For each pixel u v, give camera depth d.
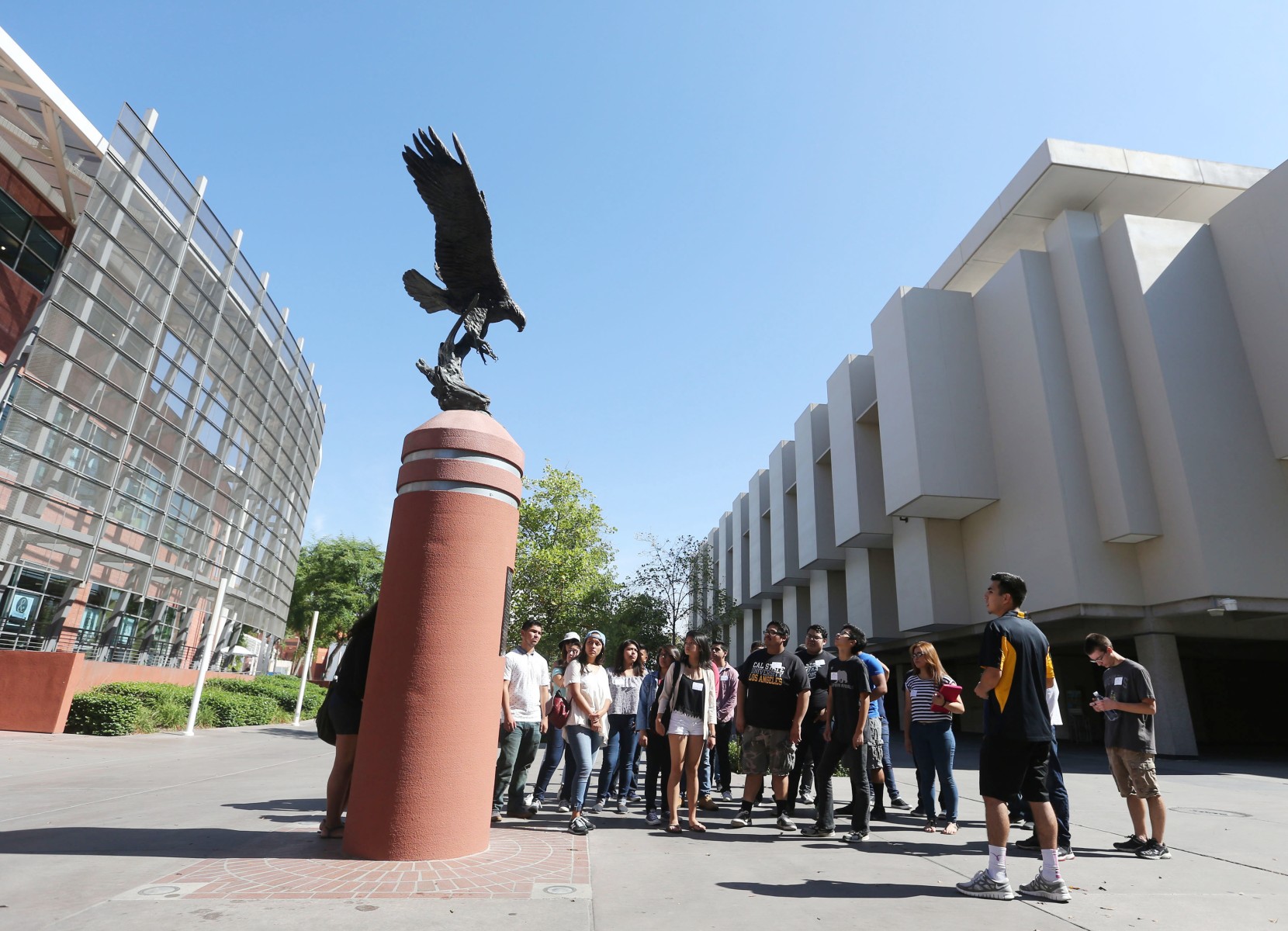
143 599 20.94
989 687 4.34
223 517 25.47
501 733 6.45
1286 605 16.36
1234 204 18.66
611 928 3.25
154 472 20.95
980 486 21.58
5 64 16.92
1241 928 3.54
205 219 22.61
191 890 3.55
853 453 27.38
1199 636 19.89
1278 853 5.47
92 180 20.61
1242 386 17.77
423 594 4.69
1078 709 25.34
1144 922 3.62
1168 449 17.30
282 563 33.50
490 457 5.13
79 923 3.02
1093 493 18.66
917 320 23.05
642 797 8.68
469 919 3.26
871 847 5.53
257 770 9.77
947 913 3.70
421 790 4.40
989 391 22.36
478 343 5.86
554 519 28.92
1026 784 4.20
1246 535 16.55
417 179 5.59
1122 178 20.45
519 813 6.45
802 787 8.03
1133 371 18.50
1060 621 19.12
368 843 4.34
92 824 5.28
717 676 8.77
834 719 6.04
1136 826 5.41
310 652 22.80
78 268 17.47
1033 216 22.22
